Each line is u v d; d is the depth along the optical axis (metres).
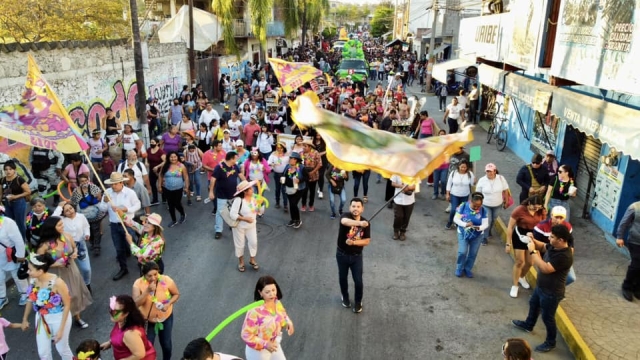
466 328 7.35
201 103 20.05
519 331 7.29
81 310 6.99
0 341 5.80
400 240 10.62
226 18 28.44
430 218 12.02
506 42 13.79
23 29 21.89
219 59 31.33
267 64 34.31
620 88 7.25
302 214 12.22
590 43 8.28
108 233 10.82
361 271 7.56
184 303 7.94
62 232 6.76
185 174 11.35
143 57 15.64
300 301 8.07
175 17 27.36
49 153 12.40
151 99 19.69
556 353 6.77
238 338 7.04
